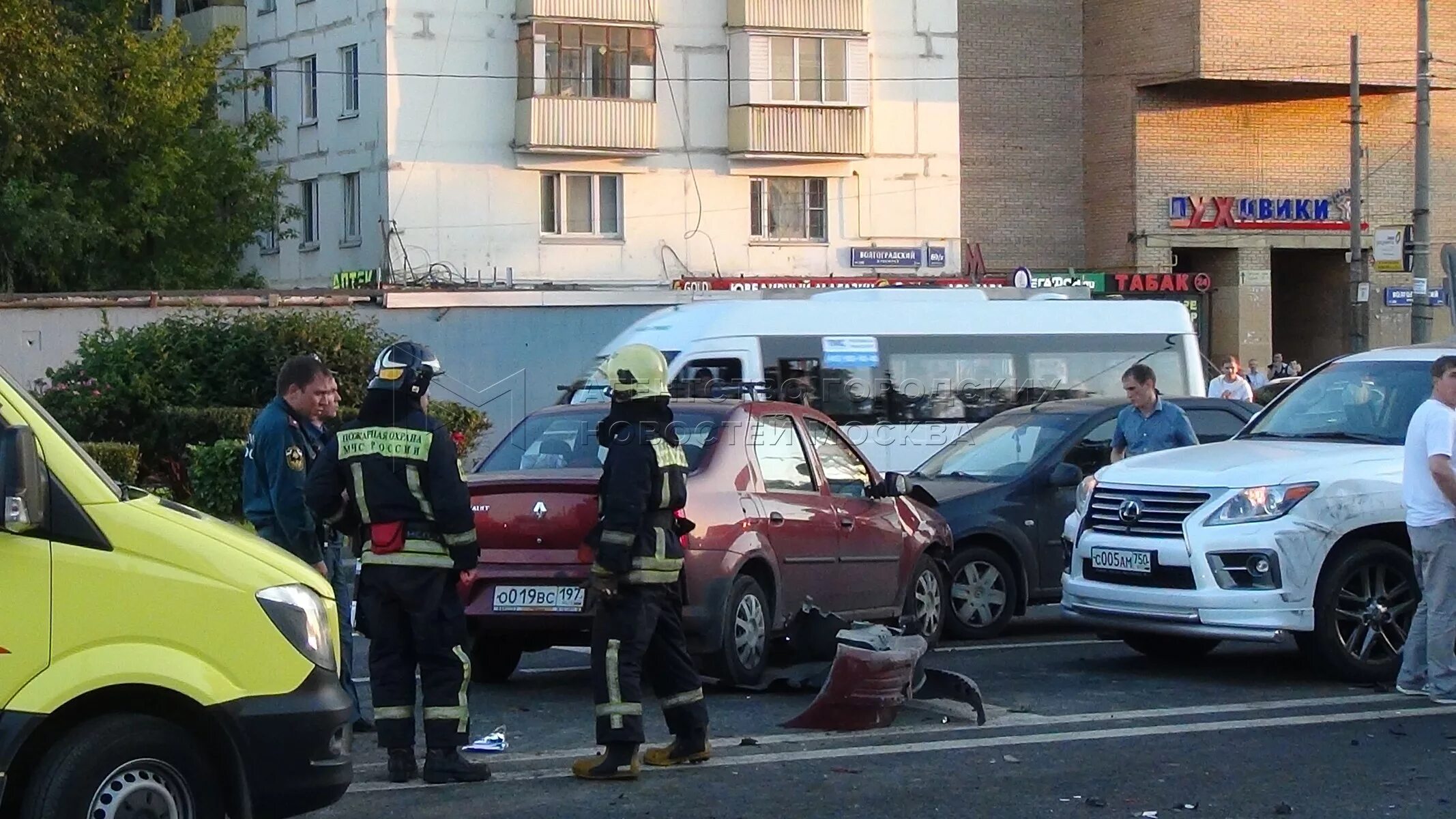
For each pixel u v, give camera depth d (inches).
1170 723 418.3
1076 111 1937.7
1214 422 653.3
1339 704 443.2
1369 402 523.5
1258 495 465.7
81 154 1678.2
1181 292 1898.4
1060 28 1930.4
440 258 1672.0
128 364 1054.4
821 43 1781.5
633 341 872.3
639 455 352.5
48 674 250.8
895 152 1833.2
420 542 347.9
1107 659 535.8
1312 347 2018.9
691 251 1759.4
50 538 254.2
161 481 1053.8
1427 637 444.8
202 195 1718.8
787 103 1765.5
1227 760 376.2
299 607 274.5
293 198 1836.9
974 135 1904.5
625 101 1715.1
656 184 1743.4
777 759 377.4
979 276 1833.2
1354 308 1818.4
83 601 254.4
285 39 1825.8
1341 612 469.4
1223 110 1910.7
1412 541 443.8
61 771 251.1
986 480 607.5
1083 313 921.5
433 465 346.0
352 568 516.4
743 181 1779.0
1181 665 520.4
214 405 1056.2
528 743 401.4
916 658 422.0
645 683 483.5
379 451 346.0
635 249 1739.7
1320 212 1939.0
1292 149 1940.2
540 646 486.3
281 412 391.9
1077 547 499.8
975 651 555.8
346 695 284.4
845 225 1813.5
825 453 513.3
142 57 1652.3
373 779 359.9
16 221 1572.3
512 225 1696.6
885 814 329.1
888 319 882.8
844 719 411.8
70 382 1062.4
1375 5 1889.8
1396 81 1897.1
